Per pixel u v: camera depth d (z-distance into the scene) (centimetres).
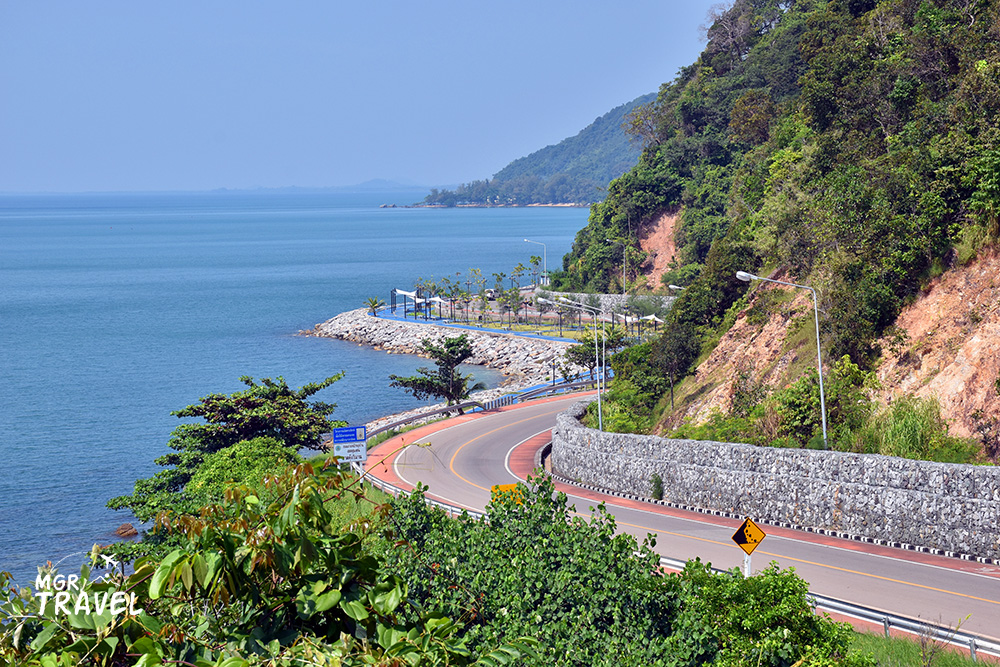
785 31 13912
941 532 3406
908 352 4275
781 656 1606
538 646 1051
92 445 8012
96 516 6003
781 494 3966
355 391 10406
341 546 1040
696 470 4350
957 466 3394
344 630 1011
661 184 14188
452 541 1858
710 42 16400
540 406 8225
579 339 11944
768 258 6391
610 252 14038
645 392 6394
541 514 2034
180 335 14712
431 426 7369
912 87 5838
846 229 4862
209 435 4862
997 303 4034
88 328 15562
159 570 895
